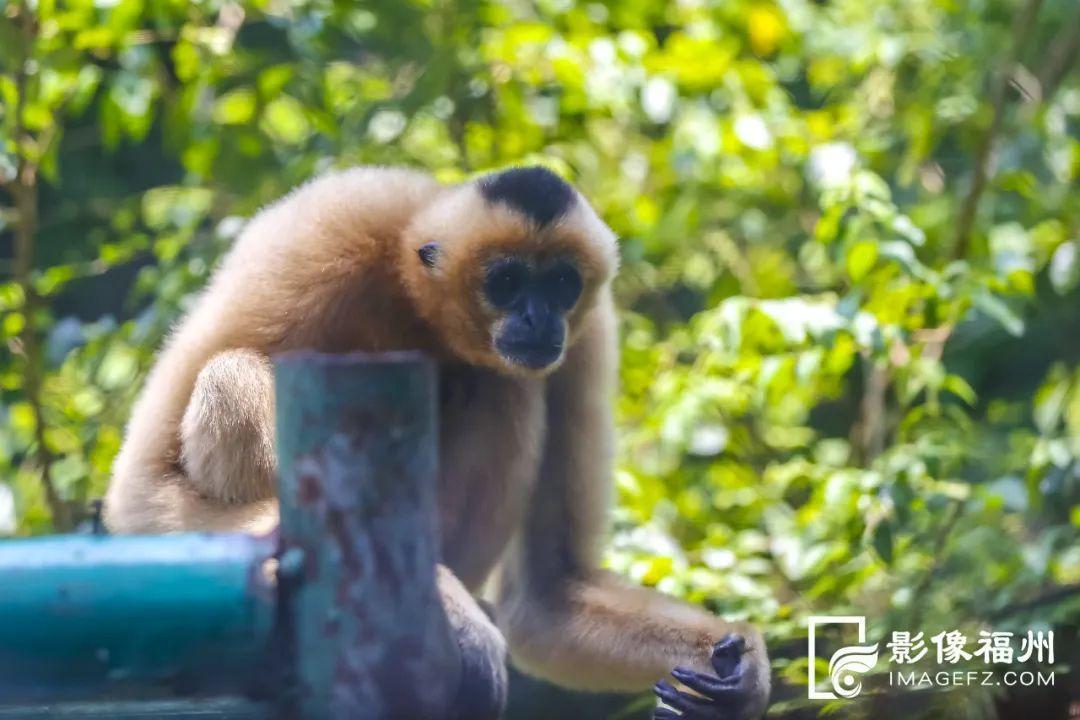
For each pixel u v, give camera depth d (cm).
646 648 939
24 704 499
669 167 1598
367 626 502
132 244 1460
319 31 1413
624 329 1598
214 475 812
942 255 1534
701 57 1501
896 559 1207
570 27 1520
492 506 927
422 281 920
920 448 1217
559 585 984
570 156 1569
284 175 1439
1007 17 1773
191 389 848
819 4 2066
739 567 1183
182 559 491
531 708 1070
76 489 1335
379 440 499
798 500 1534
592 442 987
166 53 1620
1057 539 1103
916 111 1608
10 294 1339
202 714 561
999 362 1831
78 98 1330
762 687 880
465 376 954
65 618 478
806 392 1404
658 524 1281
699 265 1720
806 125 1565
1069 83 1855
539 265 934
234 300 869
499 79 1509
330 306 884
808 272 1825
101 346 1401
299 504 502
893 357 1305
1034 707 979
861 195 1251
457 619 690
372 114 1444
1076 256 1419
